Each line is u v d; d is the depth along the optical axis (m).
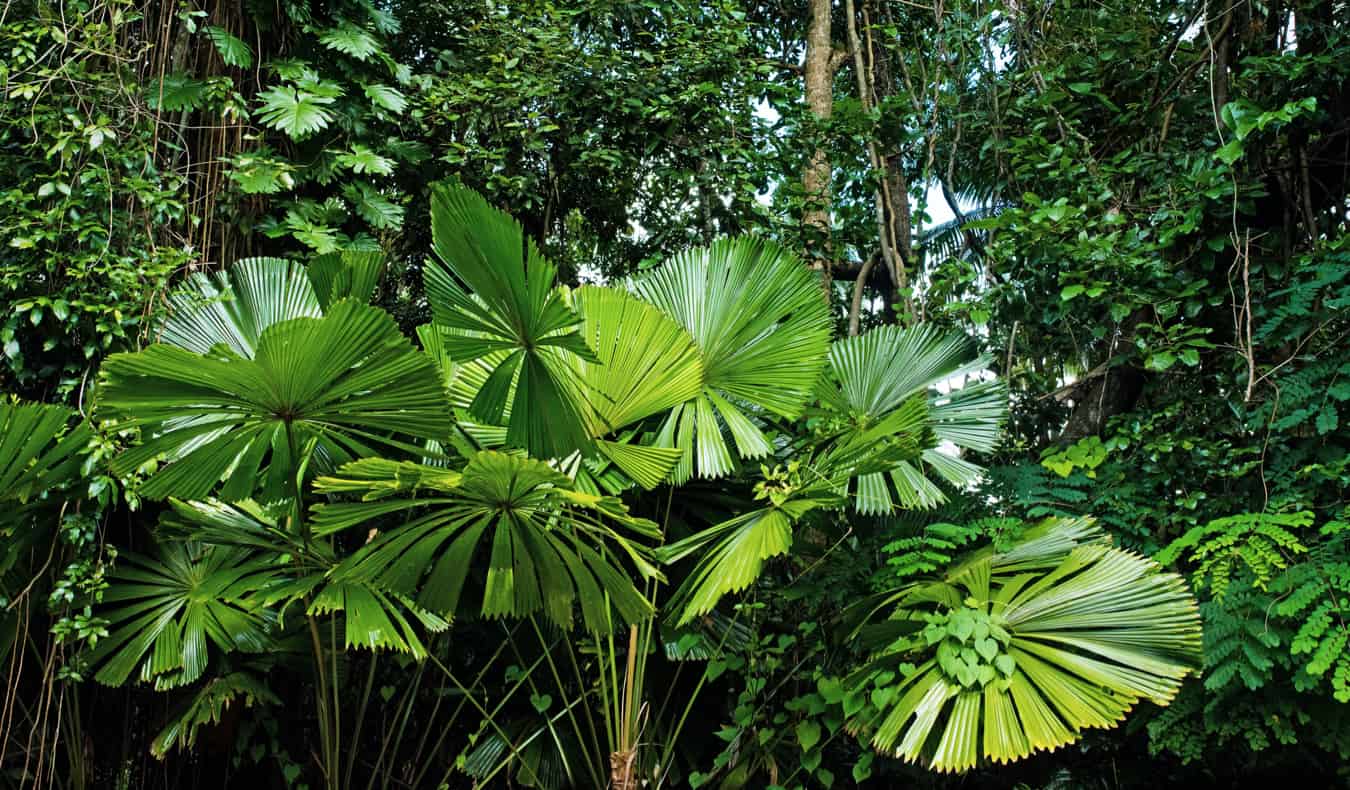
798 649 3.76
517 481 2.64
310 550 3.21
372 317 2.48
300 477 3.15
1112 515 3.79
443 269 2.98
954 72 5.26
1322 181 4.17
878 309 6.44
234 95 3.94
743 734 3.66
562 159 4.96
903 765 3.78
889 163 5.70
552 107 4.88
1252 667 3.10
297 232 4.14
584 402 3.25
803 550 3.78
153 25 4.02
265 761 4.00
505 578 2.96
